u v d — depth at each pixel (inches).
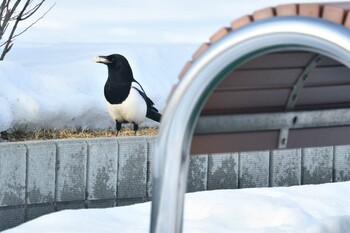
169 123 243.1
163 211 245.1
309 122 272.8
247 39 230.4
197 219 367.6
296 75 261.1
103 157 418.6
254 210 373.4
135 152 425.1
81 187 414.9
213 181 442.9
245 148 269.6
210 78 237.9
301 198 403.5
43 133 448.1
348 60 218.5
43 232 350.3
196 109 241.9
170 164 243.8
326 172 469.4
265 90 260.7
